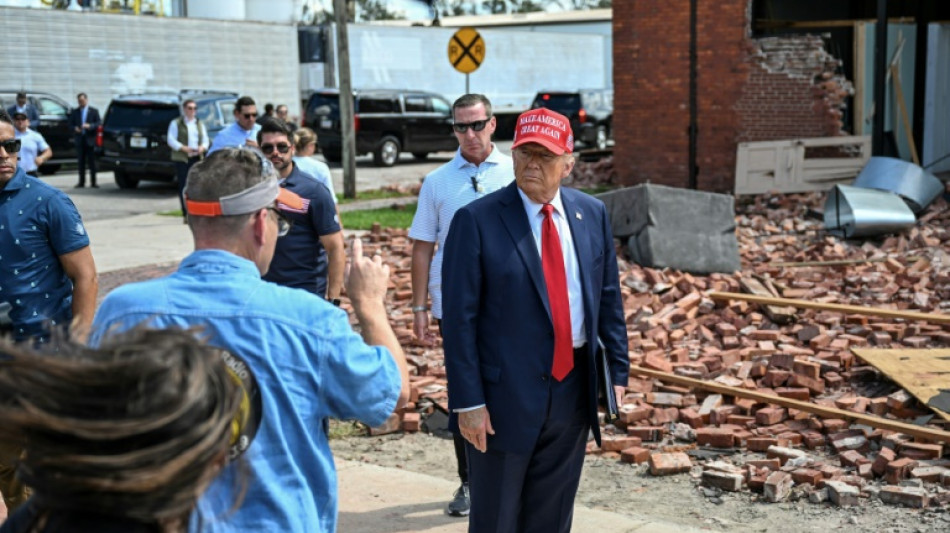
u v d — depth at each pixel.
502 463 3.75
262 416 2.18
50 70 25.98
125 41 27.14
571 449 3.88
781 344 8.15
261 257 2.42
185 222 16.75
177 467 1.33
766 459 5.91
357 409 2.29
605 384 3.79
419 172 26.34
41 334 4.09
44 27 25.72
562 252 3.74
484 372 3.72
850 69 18.20
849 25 18.00
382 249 13.23
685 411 6.63
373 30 33.50
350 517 5.21
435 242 5.38
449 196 5.21
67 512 1.35
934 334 8.14
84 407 1.31
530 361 3.69
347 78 19.70
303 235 5.41
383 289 2.56
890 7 18.19
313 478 2.26
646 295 9.74
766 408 6.60
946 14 18.72
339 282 5.55
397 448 6.47
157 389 1.33
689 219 11.11
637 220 11.20
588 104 32.81
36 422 1.29
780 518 5.15
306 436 2.24
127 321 2.21
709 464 5.73
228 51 29.22
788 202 15.78
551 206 3.74
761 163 16.45
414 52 34.91
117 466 1.29
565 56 40.62
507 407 3.69
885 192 13.58
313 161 6.93
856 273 10.86
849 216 13.09
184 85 28.39
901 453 5.81
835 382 7.19
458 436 5.13
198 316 2.21
